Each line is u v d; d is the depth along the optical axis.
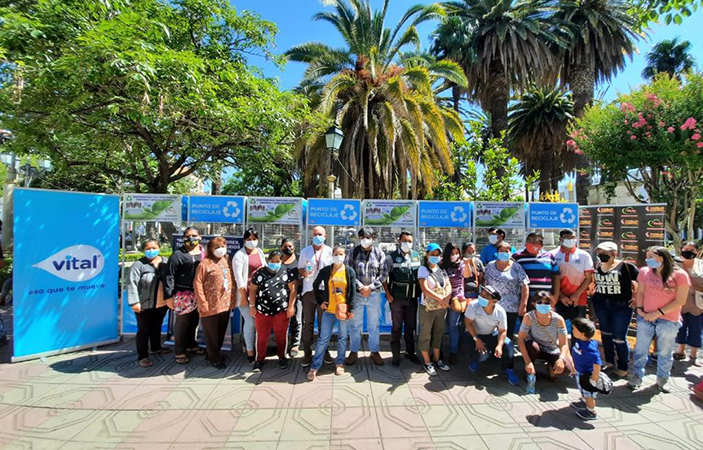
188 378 3.73
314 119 9.16
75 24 5.46
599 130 8.19
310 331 4.16
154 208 5.34
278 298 3.94
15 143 7.14
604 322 4.03
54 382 3.59
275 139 8.12
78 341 4.49
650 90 7.67
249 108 7.22
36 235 4.20
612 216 5.59
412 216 5.55
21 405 3.12
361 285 4.08
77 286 4.50
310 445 2.57
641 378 3.55
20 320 4.08
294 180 14.98
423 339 3.98
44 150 8.34
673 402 3.30
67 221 4.44
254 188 16.30
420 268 4.06
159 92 5.75
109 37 5.14
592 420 2.96
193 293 4.17
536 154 16.48
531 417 3.02
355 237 5.60
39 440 2.62
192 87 6.14
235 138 8.40
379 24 12.30
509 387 3.61
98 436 2.67
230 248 4.99
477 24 13.62
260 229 5.54
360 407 3.15
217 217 5.46
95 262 4.67
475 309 3.90
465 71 14.04
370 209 5.54
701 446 2.60
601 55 13.02
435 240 5.63
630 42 13.12
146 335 4.04
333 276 3.85
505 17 13.05
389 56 12.55
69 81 5.14
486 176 10.73
